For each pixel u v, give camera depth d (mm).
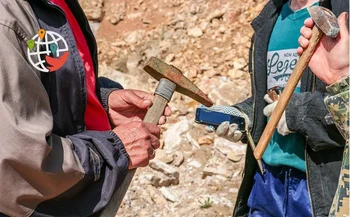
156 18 6605
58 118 2498
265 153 3244
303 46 2432
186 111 5699
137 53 6379
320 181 3041
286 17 3217
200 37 6359
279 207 3221
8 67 2244
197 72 6086
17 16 2350
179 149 5324
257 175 3354
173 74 2816
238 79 5961
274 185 3260
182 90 2859
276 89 3117
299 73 2508
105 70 6129
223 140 5324
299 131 2973
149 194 4918
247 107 3385
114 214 2537
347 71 2354
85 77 2537
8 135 2209
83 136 2479
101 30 6594
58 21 2496
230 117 3291
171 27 6508
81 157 2396
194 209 4777
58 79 2463
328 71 2398
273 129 2615
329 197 3012
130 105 2934
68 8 2746
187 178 5113
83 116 2580
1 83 2227
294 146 3143
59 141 2373
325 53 2408
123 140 2531
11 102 2236
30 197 2293
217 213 4719
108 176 2455
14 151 2211
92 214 2426
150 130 2625
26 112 2270
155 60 2797
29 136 2223
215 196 4887
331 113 2402
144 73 6246
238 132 3301
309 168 3057
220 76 6020
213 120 3303
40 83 2332
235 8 6457
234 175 5098
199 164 5215
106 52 6414
